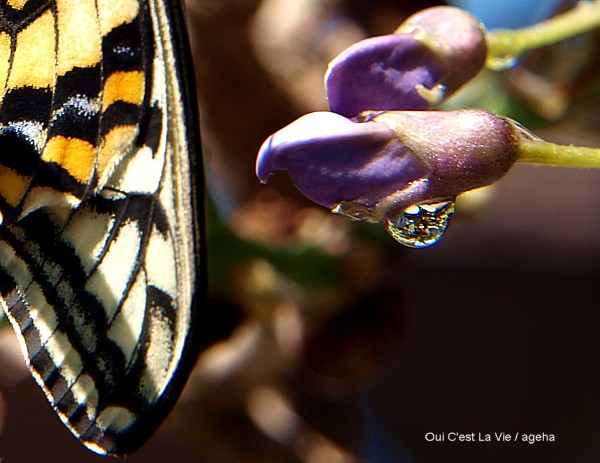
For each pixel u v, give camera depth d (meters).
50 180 0.16
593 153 0.16
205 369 0.18
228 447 0.18
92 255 0.16
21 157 0.16
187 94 0.15
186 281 0.15
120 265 0.15
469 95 0.18
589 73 0.18
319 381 0.18
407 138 0.16
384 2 0.18
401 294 0.18
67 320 0.16
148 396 0.15
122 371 0.15
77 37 0.16
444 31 0.16
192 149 0.15
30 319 0.16
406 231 0.16
